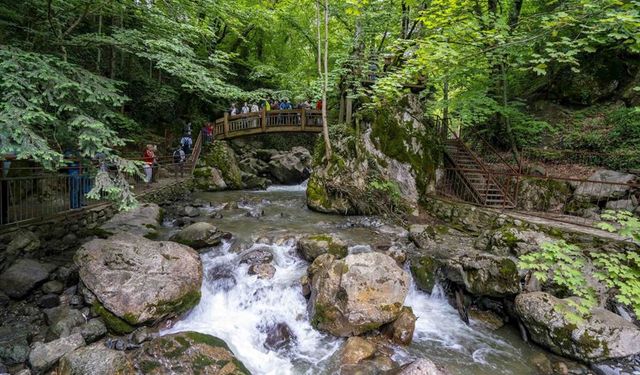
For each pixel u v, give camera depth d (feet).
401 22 45.96
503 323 19.90
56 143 17.43
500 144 43.50
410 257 24.85
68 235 22.21
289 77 60.23
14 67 13.96
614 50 38.96
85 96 16.47
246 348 16.47
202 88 26.02
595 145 34.60
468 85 42.63
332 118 54.49
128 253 17.97
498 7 43.04
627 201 27.40
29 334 14.62
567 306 17.35
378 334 17.51
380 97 35.45
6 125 12.75
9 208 20.22
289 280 21.27
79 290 16.98
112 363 12.39
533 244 22.77
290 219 33.86
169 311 16.87
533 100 45.11
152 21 24.43
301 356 16.14
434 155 39.04
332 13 48.75
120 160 16.48
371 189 35.81
